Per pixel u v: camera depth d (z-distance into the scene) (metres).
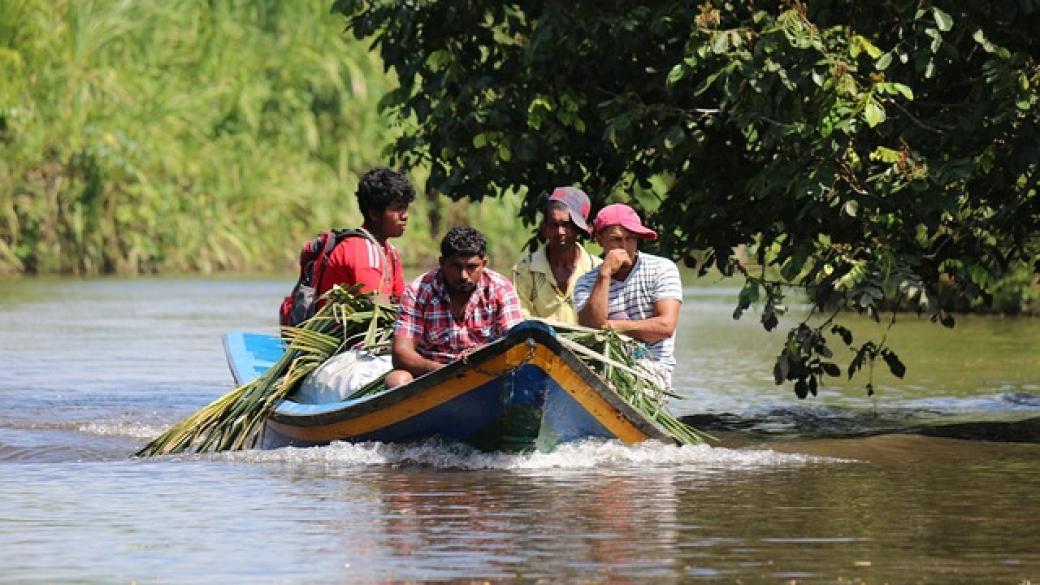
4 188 74.56
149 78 79.00
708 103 29.61
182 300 60.09
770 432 28.25
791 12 26.17
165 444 25.67
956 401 32.56
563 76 29.95
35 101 75.81
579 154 31.30
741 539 18.22
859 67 27.19
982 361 39.78
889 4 27.08
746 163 29.78
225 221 78.81
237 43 81.94
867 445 26.17
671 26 28.95
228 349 30.55
